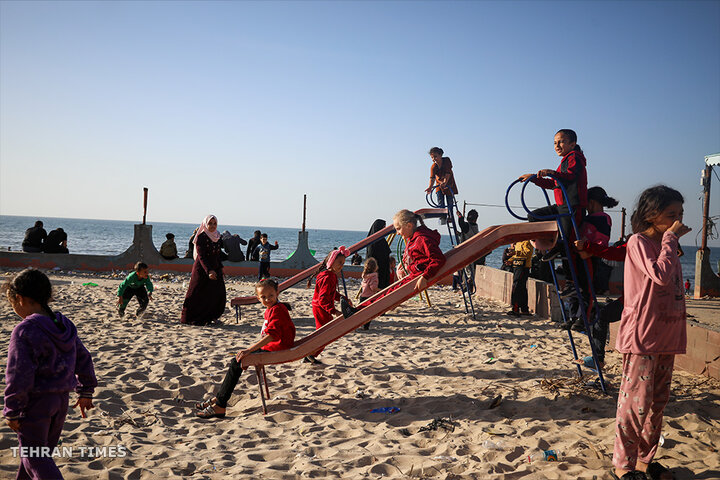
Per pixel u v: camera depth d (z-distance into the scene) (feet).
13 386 8.59
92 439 13.62
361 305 18.26
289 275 72.13
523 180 17.33
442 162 35.22
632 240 11.11
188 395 18.61
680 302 10.81
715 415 15.03
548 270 38.09
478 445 13.53
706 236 40.57
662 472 10.99
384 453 13.05
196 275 32.42
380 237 34.01
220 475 11.59
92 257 68.08
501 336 29.78
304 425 15.47
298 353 16.53
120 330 29.50
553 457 12.37
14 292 9.41
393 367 22.58
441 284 65.62
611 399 16.81
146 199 68.95
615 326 25.12
